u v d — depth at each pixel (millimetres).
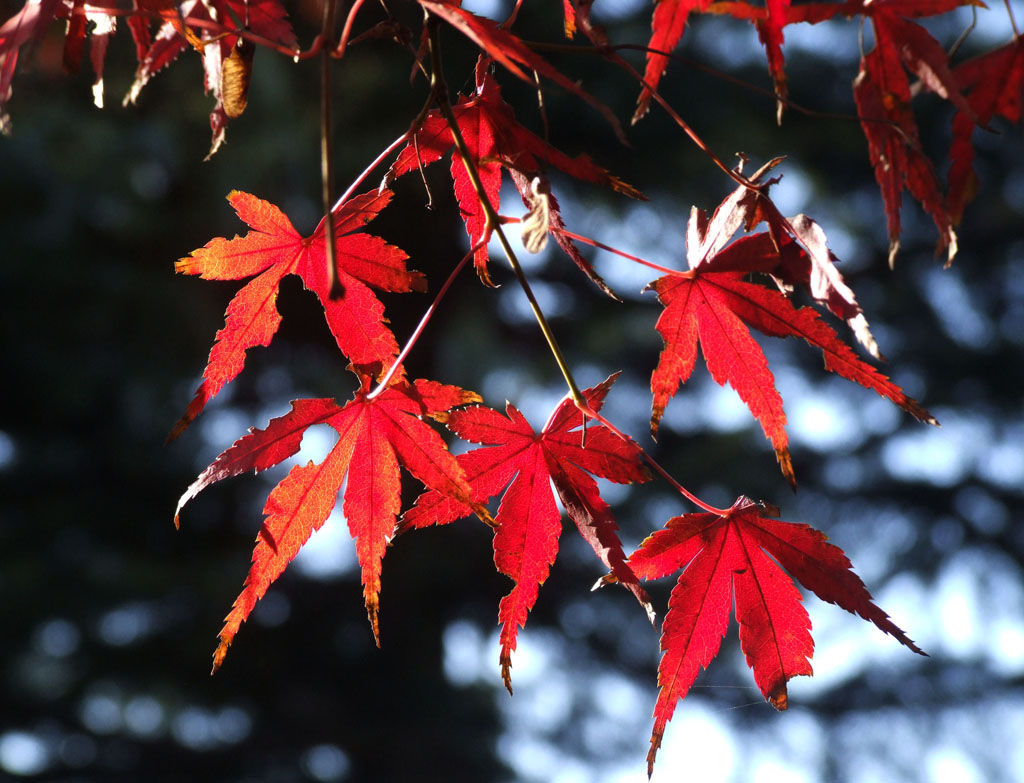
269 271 927
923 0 907
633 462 900
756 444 7996
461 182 983
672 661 898
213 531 7281
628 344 7762
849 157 7863
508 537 900
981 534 8781
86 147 5867
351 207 933
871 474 8789
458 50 4266
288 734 7328
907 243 8594
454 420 890
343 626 7410
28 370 6422
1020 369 8555
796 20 869
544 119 955
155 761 7398
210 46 893
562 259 7531
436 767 7383
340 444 895
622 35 6211
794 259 890
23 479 6730
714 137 7000
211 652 7059
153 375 6668
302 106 5875
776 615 903
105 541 6879
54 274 6156
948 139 7039
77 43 908
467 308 7051
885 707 8586
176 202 6422
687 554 904
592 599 8234
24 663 6730
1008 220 8234
